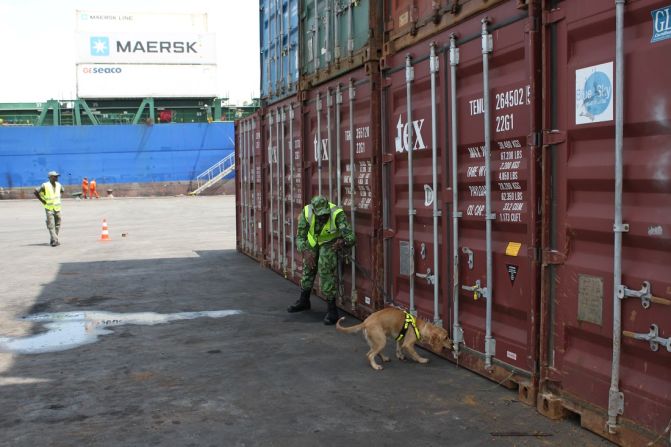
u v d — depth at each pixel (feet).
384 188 22.24
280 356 20.35
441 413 15.07
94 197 140.26
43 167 142.00
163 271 38.81
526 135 14.93
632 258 12.33
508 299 16.07
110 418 15.12
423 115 19.45
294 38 31.86
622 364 12.62
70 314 27.27
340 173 25.98
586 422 13.62
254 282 34.50
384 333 18.85
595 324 13.19
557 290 14.34
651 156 11.77
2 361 20.20
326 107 27.32
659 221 11.59
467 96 17.21
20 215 93.61
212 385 17.52
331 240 24.41
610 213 12.80
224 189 150.10
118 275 37.55
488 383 17.06
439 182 18.78
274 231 37.19
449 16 17.78
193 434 14.10
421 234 20.08
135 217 85.40
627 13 12.09
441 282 18.97
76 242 56.18
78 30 155.74
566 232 13.94
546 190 14.35
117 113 162.20
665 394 11.66
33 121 162.61
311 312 27.02
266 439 13.78
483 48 16.20
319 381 17.71
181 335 23.35
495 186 16.26
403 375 18.07
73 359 20.36
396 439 13.67
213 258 44.39
